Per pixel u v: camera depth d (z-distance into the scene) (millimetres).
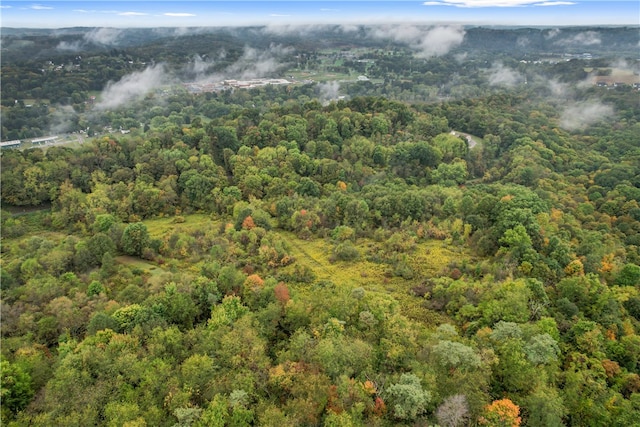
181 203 128000
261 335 63656
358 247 101000
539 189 126562
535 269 78938
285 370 54875
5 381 51906
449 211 112375
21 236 112375
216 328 63688
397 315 65312
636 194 124062
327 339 57781
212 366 55469
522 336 59250
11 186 123188
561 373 56750
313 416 48375
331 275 88562
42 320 66562
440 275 85688
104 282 81688
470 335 65125
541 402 49500
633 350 60656
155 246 97875
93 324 63062
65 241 96812
